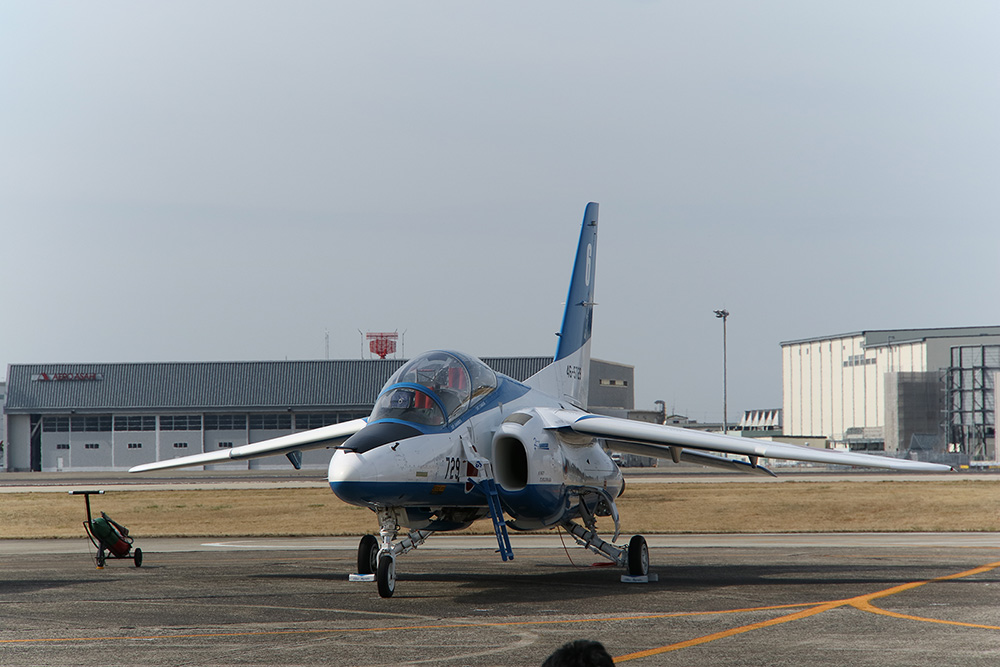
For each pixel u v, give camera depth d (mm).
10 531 45469
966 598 20438
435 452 20406
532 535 39750
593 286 30641
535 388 26438
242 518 50844
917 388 169750
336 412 131125
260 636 16141
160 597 21062
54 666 13930
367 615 18328
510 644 15320
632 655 14461
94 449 133000
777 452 22375
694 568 26703
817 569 26250
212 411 131750
